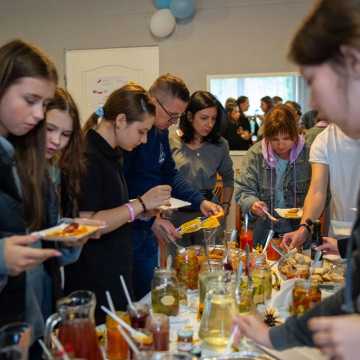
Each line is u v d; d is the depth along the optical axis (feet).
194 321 5.18
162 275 5.35
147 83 16.87
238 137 16.20
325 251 6.86
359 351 2.23
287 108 9.27
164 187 6.38
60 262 5.08
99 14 16.93
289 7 15.55
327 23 2.67
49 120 5.22
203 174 10.88
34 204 4.75
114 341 4.13
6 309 4.21
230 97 16.21
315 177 8.11
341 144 7.79
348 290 2.95
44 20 17.35
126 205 6.09
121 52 16.93
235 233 7.28
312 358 3.90
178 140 10.98
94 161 5.91
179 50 16.46
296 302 5.18
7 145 4.36
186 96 8.13
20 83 4.19
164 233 7.71
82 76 17.33
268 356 4.08
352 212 7.84
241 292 5.05
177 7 15.72
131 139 6.23
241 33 15.97
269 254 7.55
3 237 4.27
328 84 2.75
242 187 9.50
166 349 4.25
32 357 4.61
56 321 3.92
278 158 9.28
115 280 6.09
